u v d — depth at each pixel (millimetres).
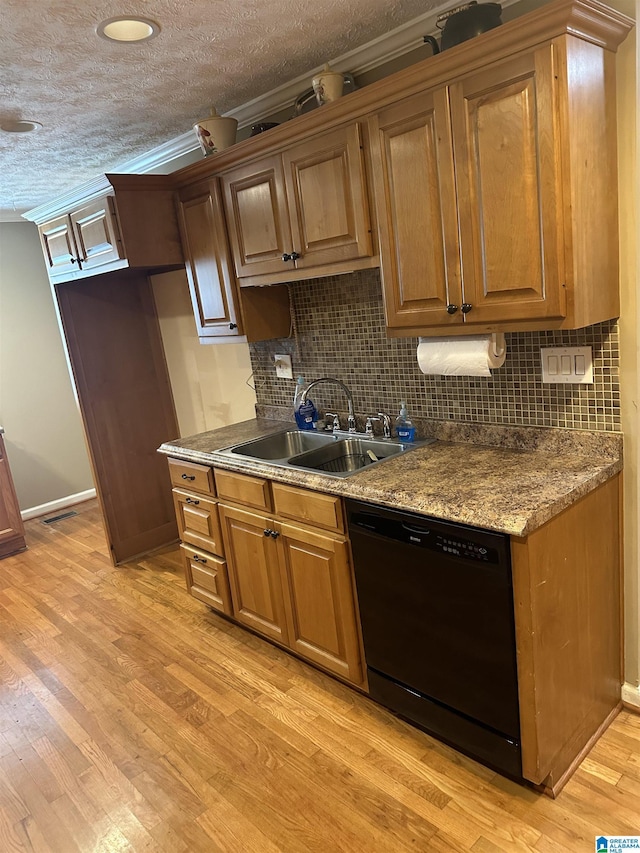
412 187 1824
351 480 1989
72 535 4391
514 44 1514
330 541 2076
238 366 3340
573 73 1480
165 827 1812
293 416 3072
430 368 1993
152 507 3930
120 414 3740
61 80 2178
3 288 4605
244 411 3402
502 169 1607
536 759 1658
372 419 2562
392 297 1985
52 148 3008
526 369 2027
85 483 5141
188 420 3881
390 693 2051
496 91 1578
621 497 1911
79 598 3365
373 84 1814
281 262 2359
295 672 2475
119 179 2695
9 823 1896
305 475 2141
